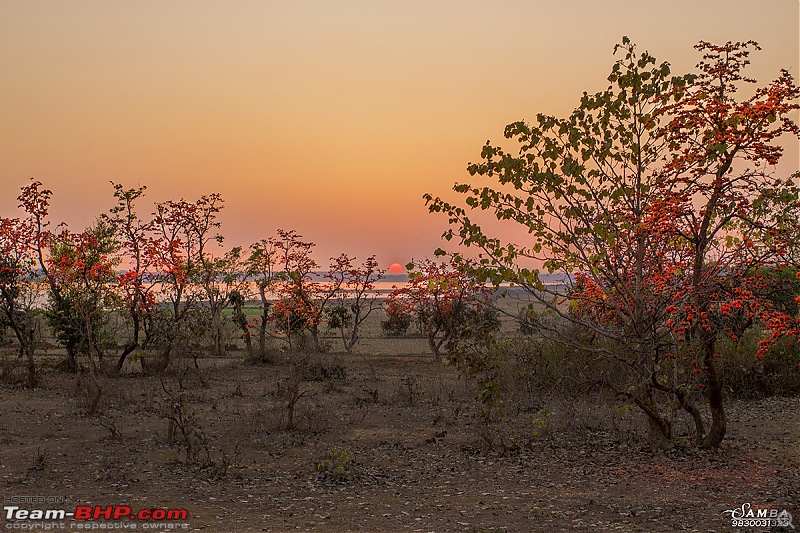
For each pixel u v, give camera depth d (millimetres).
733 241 12500
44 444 14148
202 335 28531
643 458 12867
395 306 36562
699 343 14680
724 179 11594
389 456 13531
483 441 14477
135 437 14906
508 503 10195
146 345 26094
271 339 34969
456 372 27359
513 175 11281
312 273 36062
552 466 12516
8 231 22781
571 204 11578
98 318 24875
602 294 12820
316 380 24375
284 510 9805
